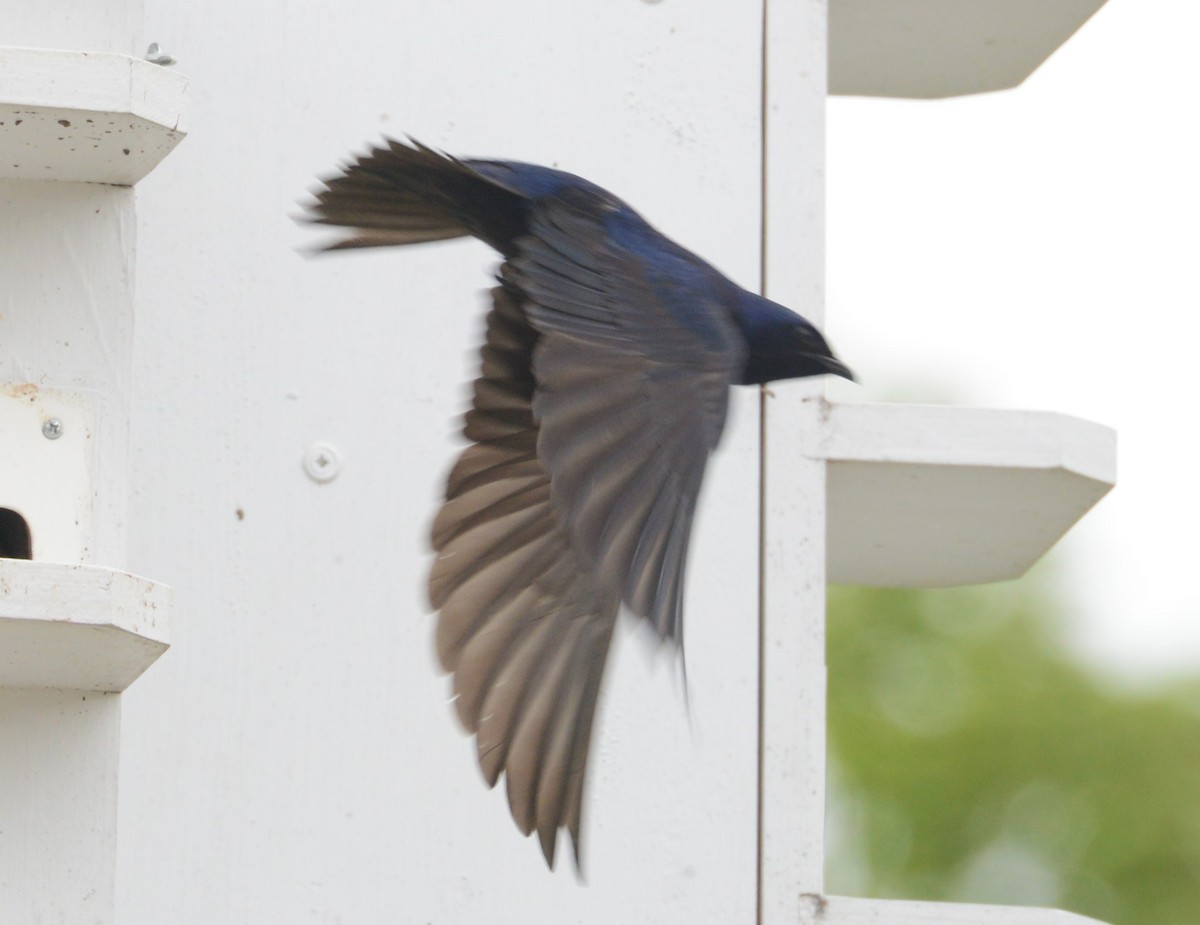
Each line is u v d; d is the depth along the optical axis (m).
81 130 6.75
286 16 8.16
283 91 8.10
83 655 6.56
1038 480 8.36
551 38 8.28
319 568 7.83
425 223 6.23
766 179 8.26
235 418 7.88
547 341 5.41
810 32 8.38
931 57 9.70
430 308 8.02
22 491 6.93
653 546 5.05
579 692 5.16
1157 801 14.89
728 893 7.84
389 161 6.09
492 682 5.17
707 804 7.88
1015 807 14.96
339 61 8.16
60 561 6.90
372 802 7.73
